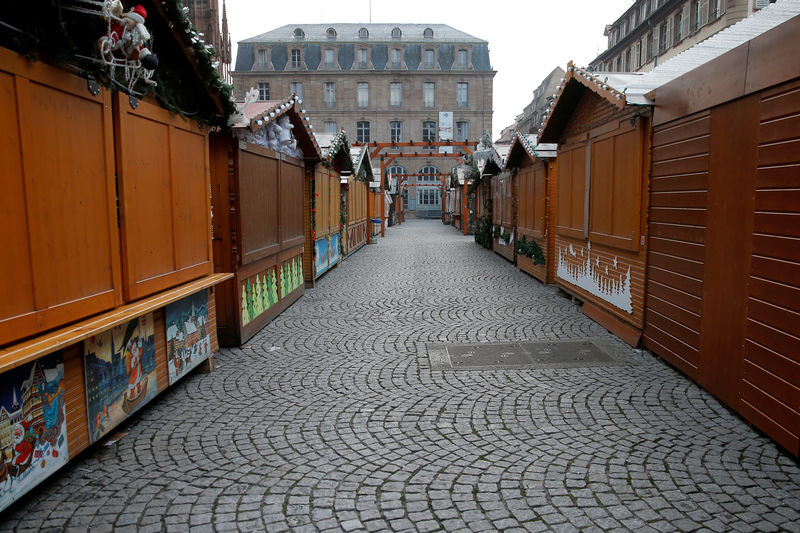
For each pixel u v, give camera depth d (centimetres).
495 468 353
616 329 689
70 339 310
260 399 486
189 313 527
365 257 1698
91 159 364
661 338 573
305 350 643
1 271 286
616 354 604
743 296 416
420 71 6219
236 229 644
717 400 464
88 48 356
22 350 285
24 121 301
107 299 382
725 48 545
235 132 629
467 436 402
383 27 6712
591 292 806
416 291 1047
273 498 322
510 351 622
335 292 1052
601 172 754
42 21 313
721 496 315
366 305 912
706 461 356
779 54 367
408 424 425
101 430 384
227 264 648
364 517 301
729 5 2867
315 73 6222
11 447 296
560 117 911
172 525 295
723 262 447
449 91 6278
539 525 290
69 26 338
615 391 489
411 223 4597
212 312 592
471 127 6322
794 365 353
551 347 636
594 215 784
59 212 332
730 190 436
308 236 1104
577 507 306
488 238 1894
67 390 347
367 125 6316
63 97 335
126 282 407
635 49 4253
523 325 748
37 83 312
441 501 315
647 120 609
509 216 1502
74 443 354
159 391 471
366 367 573
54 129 327
